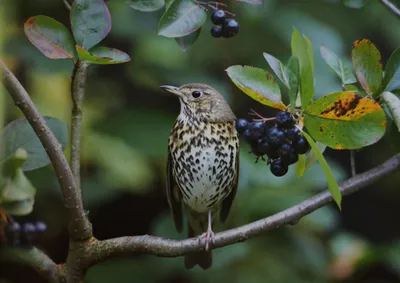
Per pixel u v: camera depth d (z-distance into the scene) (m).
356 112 5.44
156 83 11.70
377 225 15.24
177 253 6.36
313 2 12.64
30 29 5.68
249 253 11.23
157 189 12.91
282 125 5.61
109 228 13.32
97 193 11.17
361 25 12.83
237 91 12.15
